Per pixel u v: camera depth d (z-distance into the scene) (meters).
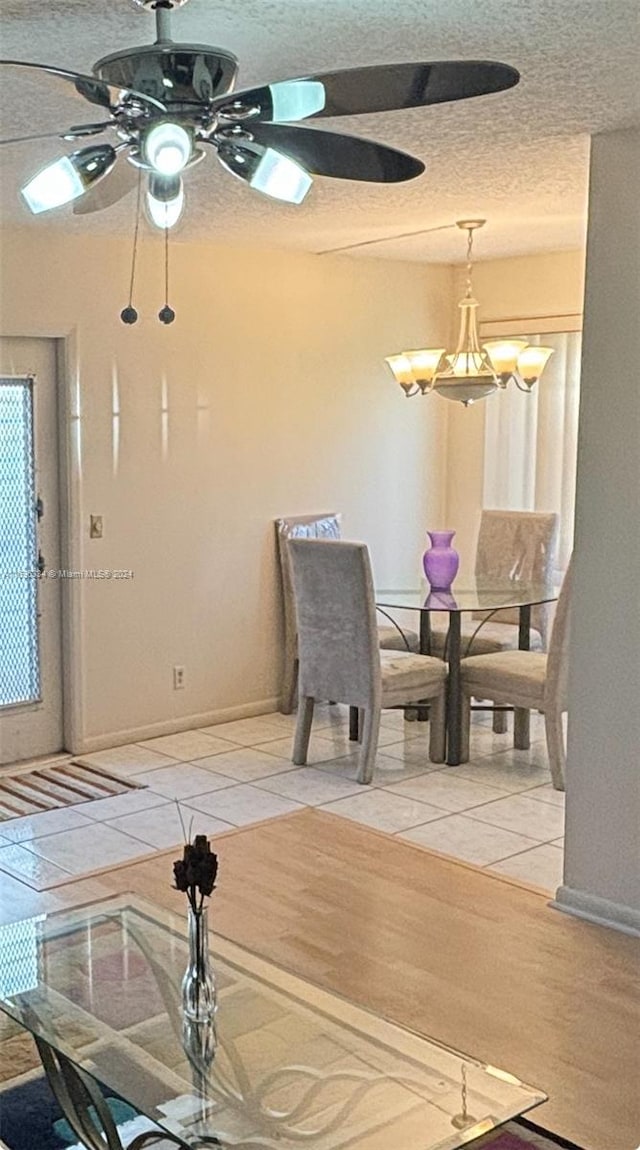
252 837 4.40
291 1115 2.29
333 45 2.59
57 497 5.36
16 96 2.99
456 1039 2.97
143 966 2.86
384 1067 2.44
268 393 6.04
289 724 6.01
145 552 5.61
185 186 4.10
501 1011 3.12
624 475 3.46
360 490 6.58
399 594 5.59
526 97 3.01
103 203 2.93
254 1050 2.50
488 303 6.71
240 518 5.99
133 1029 2.57
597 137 3.42
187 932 3.03
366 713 5.00
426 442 6.89
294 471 6.22
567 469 6.46
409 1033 2.58
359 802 4.79
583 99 3.03
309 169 2.62
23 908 3.75
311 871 4.08
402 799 4.83
